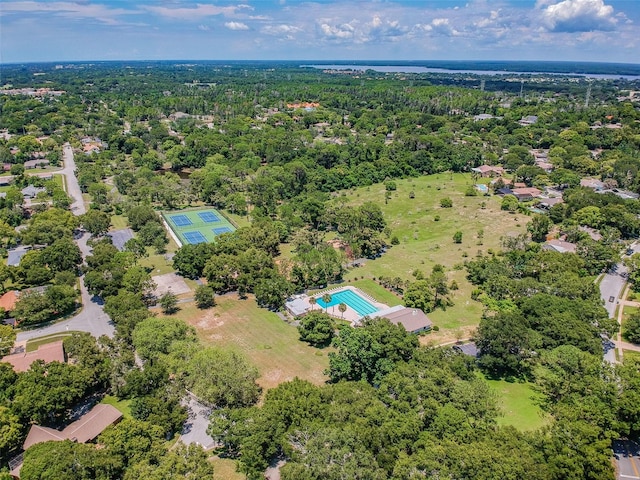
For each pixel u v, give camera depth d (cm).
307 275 13112
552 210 17400
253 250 13850
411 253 15500
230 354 8962
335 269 13488
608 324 10050
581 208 16800
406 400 7600
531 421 8075
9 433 7212
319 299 12594
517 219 17850
